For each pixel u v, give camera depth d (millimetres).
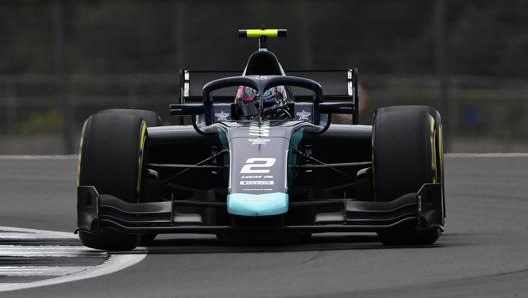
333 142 35438
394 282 26328
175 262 30188
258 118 33625
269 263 29578
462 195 48250
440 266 28516
